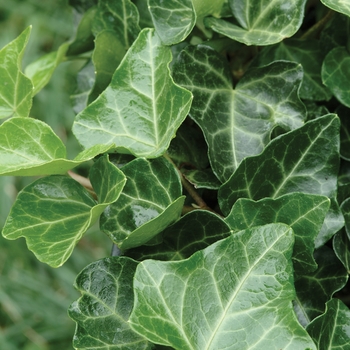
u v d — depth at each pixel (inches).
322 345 24.6
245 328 23.8
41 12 61.5
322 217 24.4
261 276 24.0
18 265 51.4
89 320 24.8
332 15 26.9
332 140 25.0
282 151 25.1
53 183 25.6
